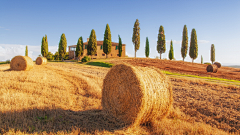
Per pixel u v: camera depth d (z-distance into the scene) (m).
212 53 66.75
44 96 8.16
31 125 4.85
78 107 7.16
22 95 7.79
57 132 4.50
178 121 5.93
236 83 15.47
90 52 45.16
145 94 5.29
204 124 5.69
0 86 9.40
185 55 54.31
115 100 6.29
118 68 6.27
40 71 18.06
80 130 4.88
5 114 5.41
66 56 51.31
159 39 53.56
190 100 8.63
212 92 10.73
